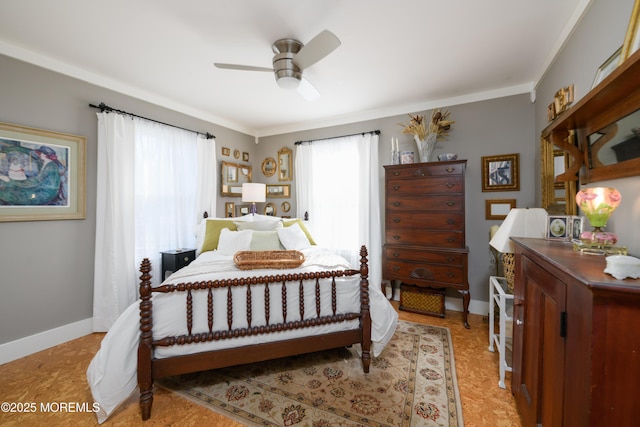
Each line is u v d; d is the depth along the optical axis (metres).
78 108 2.43
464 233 2.73
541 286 1.08
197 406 1.59
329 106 3.36
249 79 2.63
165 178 3.09
